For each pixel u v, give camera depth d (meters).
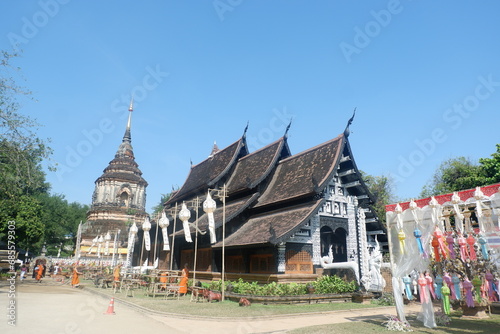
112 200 66.19
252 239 21.36
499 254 12.03
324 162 25.28
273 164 28.72
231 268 24.05
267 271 20.94
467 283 12.50
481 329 11.50
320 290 18.97
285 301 17.19
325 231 24.86
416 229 12.43
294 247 21.31
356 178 24.80
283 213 24.12
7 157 20.44
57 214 69.81
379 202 44.03
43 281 33.03
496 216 11.70
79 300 18.73
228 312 14.51
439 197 12.64
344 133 25.39
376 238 26.80
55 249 82.38
